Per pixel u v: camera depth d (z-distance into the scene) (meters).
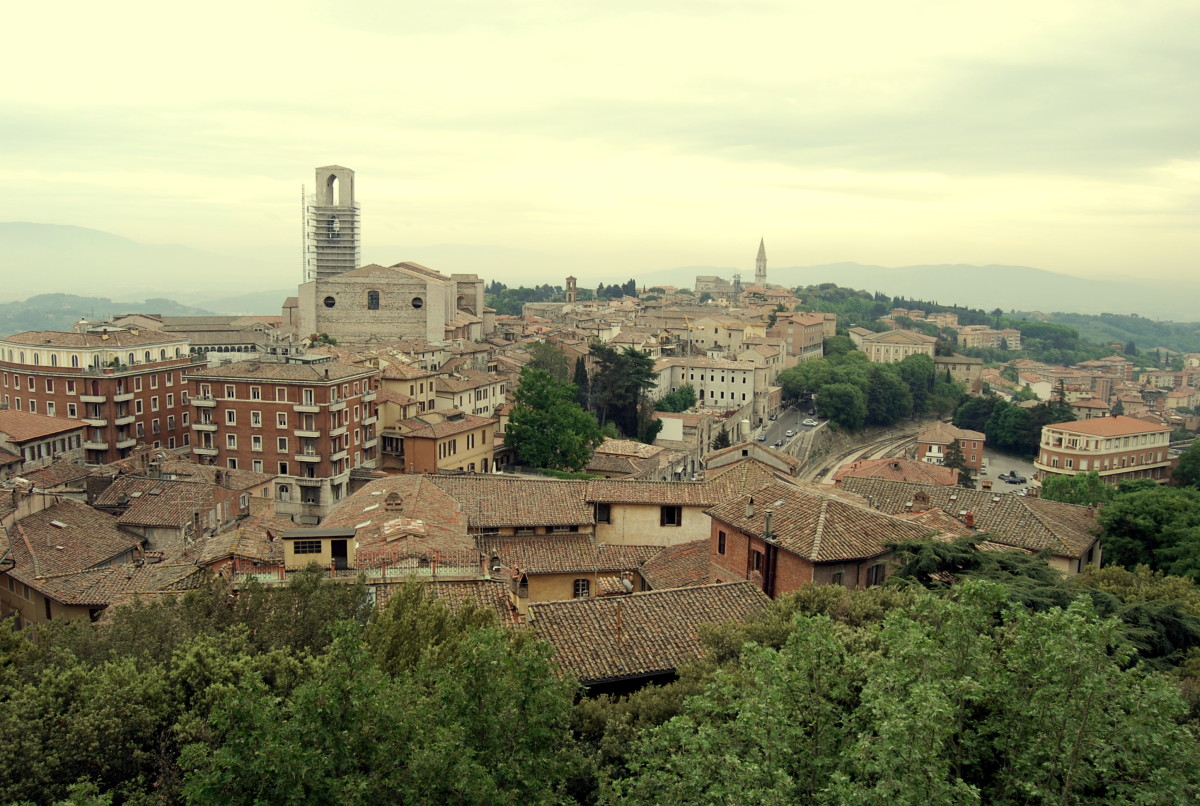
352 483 124.56
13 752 24.42
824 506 51.03
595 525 67.19
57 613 57.12
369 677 24.56
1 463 108.75
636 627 41.53
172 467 102.25
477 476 72.94
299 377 120.44
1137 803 21.48
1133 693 22.86
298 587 38.22
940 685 23.19
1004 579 42.75
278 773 22.62
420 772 22.70
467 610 36.25
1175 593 48.72
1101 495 127.75
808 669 25.38
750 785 22.86
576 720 32.38
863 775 22.81
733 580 54.41
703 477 92.88
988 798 23.38
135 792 24.75
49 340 137.25
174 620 35.81
